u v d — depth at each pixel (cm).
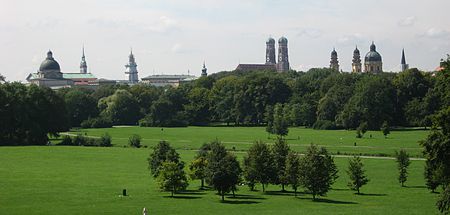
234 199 8306
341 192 8919
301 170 8388
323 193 8288
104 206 7638
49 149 15075
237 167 8425
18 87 18288
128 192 8769
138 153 14075
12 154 13912
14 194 8506
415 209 7400
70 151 14562
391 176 10256
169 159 9381
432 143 5775
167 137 18850
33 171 11031
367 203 7900
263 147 9144
